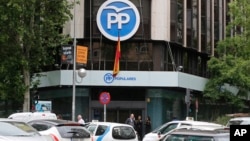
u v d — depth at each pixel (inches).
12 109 1899.6
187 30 1893.5
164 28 1754.4
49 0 1409.9
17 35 1398.9
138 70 1732.3
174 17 1803.6
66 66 1722.4
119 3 1731.1
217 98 1921.8
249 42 1803.6
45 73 1763.0
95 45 1742.1
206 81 1967.3
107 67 1736.0
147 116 1700.3
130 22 1724.9
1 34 1373.0
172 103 1820.9
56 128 714.8
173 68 1791.3
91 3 1740.9
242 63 1819.6
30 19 1401.3
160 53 1750.7
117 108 1759.4
